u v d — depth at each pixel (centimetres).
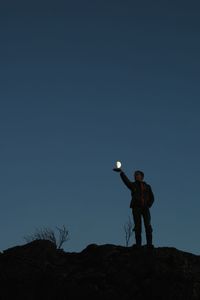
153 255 1777
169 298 1655
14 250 1920
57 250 1973
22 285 1780
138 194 1858
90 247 1928
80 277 1752
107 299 1683
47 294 1748
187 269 1728
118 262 1791
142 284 1702
